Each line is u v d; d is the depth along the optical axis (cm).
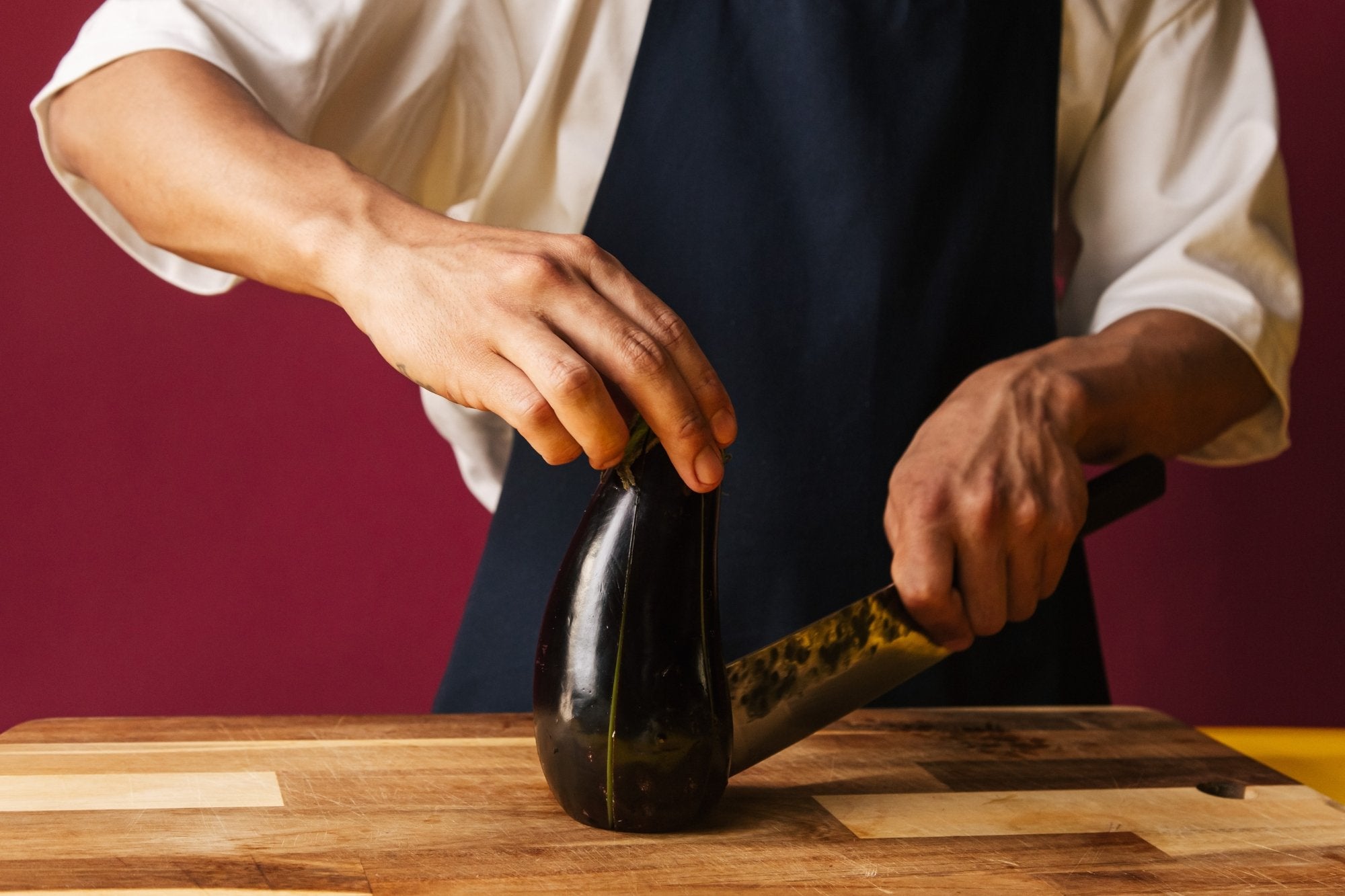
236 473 143
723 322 87
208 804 56
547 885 49
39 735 64
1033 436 74
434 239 56
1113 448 84
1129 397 81
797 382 87
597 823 55
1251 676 154
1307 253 147
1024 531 71
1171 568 152
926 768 67
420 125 85
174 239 64
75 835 52
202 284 85
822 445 87
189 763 61
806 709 65
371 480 145
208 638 144
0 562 140
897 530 71
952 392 84
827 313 87
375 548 146
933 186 88
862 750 70
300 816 55
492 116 88
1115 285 94
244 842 52
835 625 67
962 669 89
